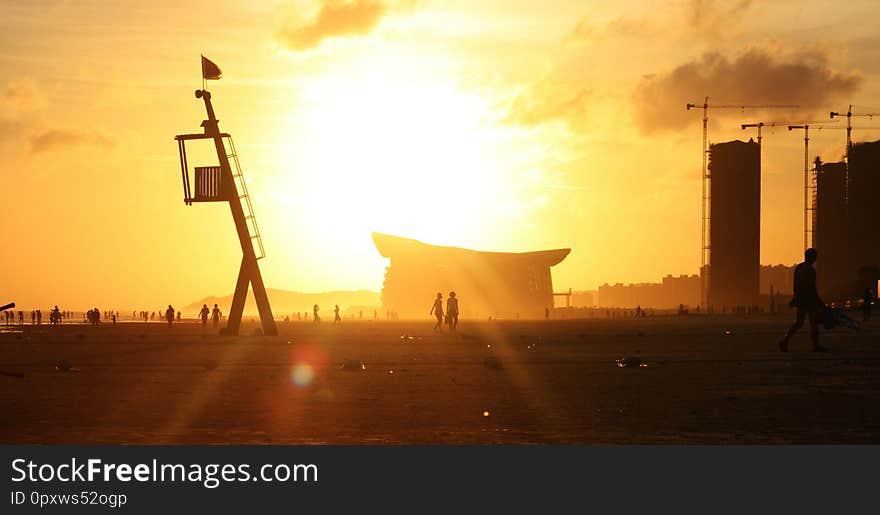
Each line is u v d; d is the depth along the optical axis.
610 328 95.00
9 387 25.38
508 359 37.16
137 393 23.38
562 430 16.50
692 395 21.83
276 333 73.31
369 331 90.88
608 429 16.58
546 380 26.56
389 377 28.06
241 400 21.59
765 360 34.06
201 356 41.75
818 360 33.62
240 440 15.64
